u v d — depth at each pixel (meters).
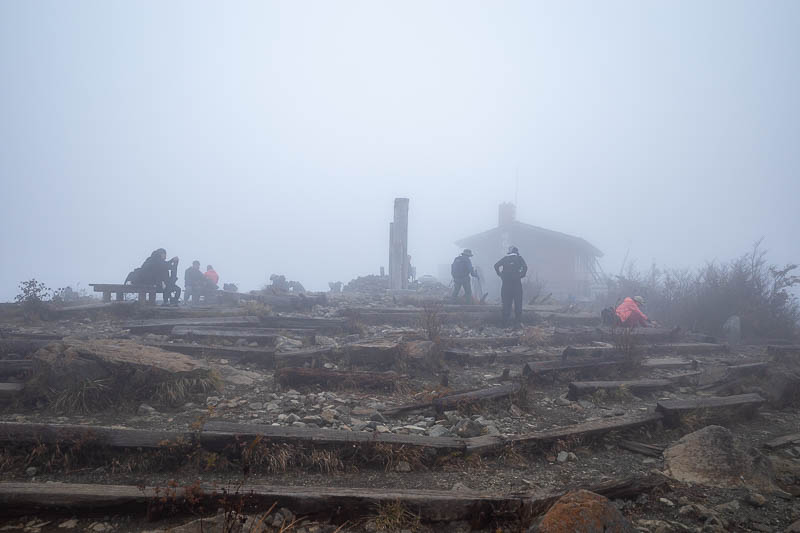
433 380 7.94
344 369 8.12
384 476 4.80
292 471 4.76
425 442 5.19
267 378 7.70
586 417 6.74
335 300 14.93
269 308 12.45
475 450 5.23
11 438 4.64
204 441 4.82
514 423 6.38
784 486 4.87
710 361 10.21
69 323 10.91
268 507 3.96
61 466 4.64
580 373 8.43
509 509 4.03
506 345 10.41
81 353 6.58
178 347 8.57
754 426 6.75
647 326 12.48
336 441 5.00
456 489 4.39
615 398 7.54
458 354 9.02
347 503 4.03
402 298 14.97
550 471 5.12
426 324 10.38
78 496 3.88
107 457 4.72
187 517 3.91
